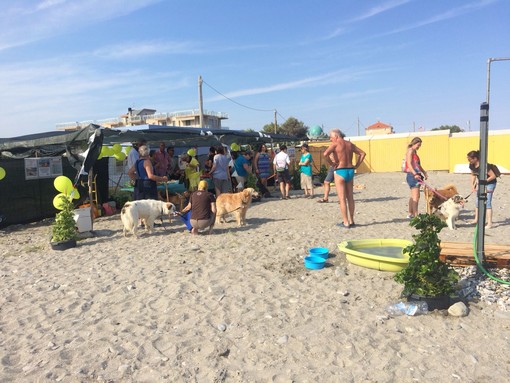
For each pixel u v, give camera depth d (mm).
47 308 4922
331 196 14930
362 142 29578
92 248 7805
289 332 4098
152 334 4121
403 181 20969
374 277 5578
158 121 73875
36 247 8133
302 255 6766
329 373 3367
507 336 3869
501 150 24172
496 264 5387
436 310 4402
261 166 15141
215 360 3609
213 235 8547
